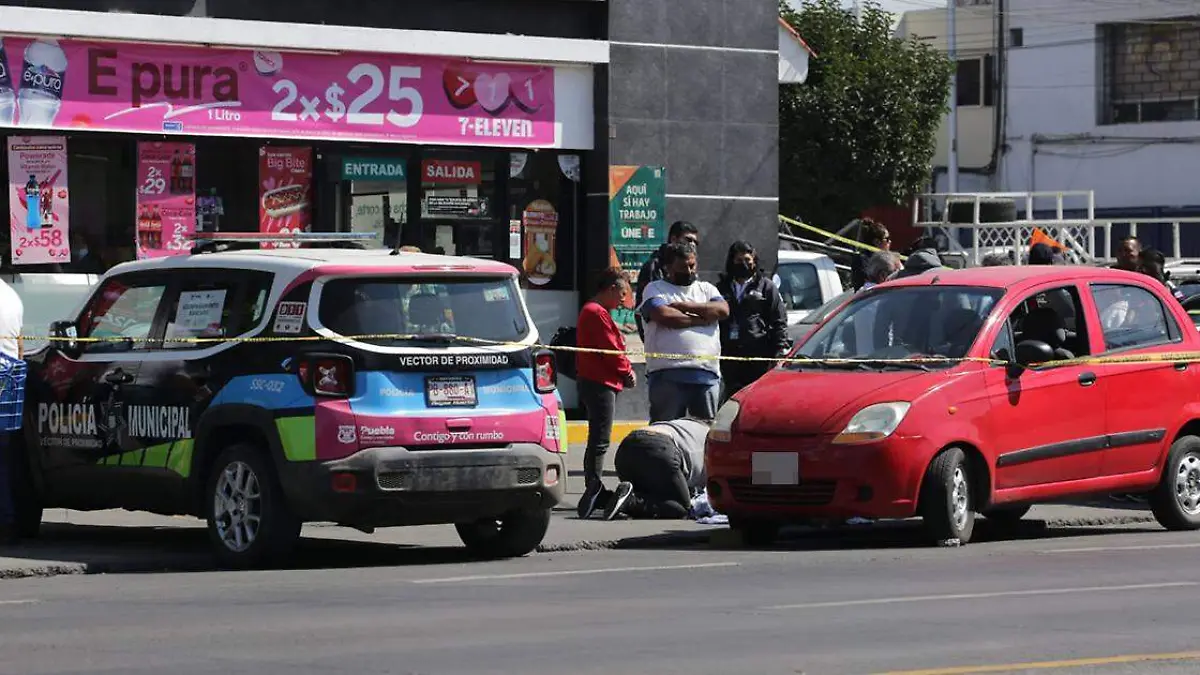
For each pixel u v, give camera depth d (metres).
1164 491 42.56
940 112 120.50
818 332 41.62
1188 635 25.39
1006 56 143.75
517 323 35.84
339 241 39.06
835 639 24.92
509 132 59.19
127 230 54.06
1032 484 39.56
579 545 39.09
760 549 39.16
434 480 34.00
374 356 33.88
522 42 58.75
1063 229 75.12
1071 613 27.64
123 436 36.56
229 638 25.22
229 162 55.53
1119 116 139.38
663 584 31.83
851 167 116.56
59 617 27.64
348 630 25.92
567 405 61.09
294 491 33.47
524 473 35.03
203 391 35.00
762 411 38.66
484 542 37.41
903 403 37.62
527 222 60.12
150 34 53.31
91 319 38.00
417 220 58.41
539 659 23.22
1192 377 42.84
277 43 55.19
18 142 52.44
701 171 61.78
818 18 118.38
